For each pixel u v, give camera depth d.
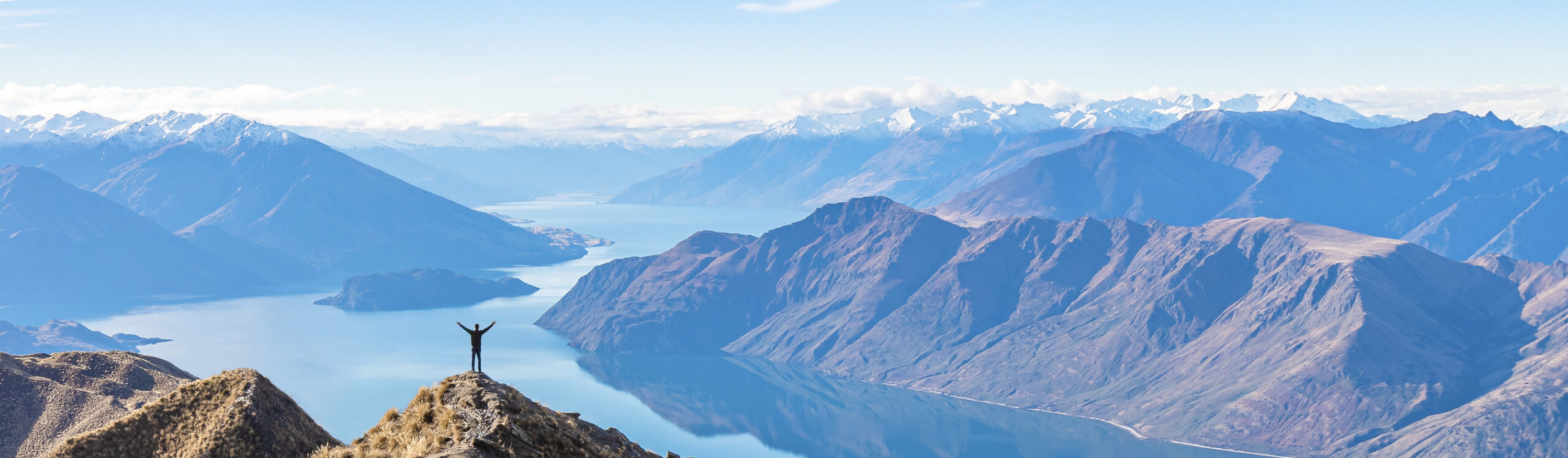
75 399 95.69
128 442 60.25
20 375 97.19
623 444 51.22
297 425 63.59
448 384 49.72
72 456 58.09
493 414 46.72
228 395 62.47
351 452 47.44
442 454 43.78
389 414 49.72
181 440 59.94
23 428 91.19
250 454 59.06
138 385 102.62
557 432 47.66
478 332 50.59
